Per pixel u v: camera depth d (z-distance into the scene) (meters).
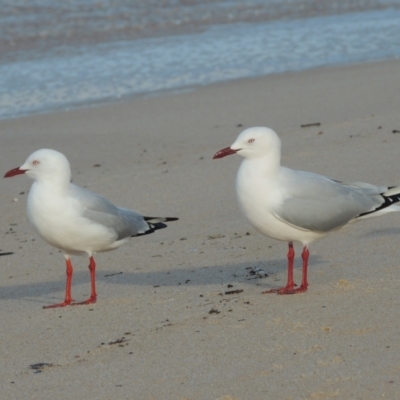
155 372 8.64
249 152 10.70
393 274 10.95
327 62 28.16
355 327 9.34
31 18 36.25
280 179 10.77
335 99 22.41
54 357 9.33
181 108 22.94
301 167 16.50
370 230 13.01
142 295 11.38
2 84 26.45
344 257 12.03
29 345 9.77
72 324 10.41
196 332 9.65
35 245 14.38
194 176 17.00
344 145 17.69
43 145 20.30
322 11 38.31
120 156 18.98
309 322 9.62
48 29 34.38
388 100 21.72
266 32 33.94
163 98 24.25
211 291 11.26
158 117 22.14
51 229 11.05
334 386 7.98
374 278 10.90
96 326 10.26
